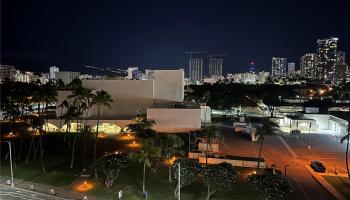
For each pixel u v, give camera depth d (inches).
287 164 3169.3
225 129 4758.9
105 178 2635.3
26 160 3046.3
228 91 7524.6
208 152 3371.1
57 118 4490.7
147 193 2250.2
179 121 4456.2
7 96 3998.5
